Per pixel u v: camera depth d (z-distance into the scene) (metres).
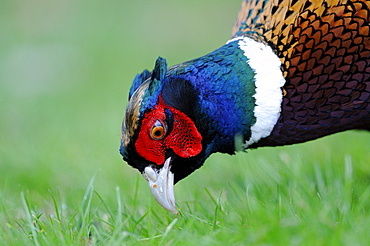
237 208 7.51
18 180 10.62
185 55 22.03
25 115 17.09
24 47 23.47
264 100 7.29
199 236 6.61
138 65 21.34
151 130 7.14
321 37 7.20
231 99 7.27
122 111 15.44
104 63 21.78
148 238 6.84
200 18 25.27
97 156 11.82
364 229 6.30
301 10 7.25
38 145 13.17
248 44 7.43
